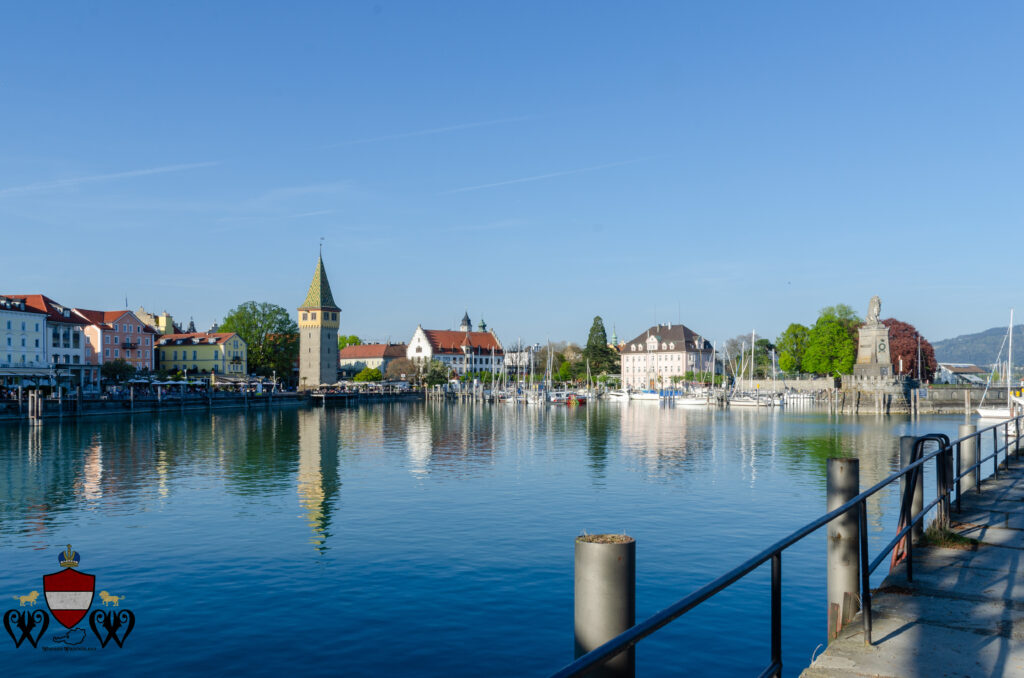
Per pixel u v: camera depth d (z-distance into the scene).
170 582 25.03
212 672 18.28
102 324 152.62
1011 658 8.14
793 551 28.12
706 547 29.30
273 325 192.50
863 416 127.31
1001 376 165.62
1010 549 12.56
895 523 32.16
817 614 21.45
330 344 191.38
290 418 117.31
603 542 6.21
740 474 50.31
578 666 3.96
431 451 66.31
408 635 20.42
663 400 172.38
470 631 20.72
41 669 18.50
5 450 65.31
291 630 20.80
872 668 7.95
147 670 18.44
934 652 8.34
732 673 17.88
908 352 174.38
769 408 154.25
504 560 27.50
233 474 50.56
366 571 26.12
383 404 176.12
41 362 126.56
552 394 181.38
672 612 4.69
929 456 11.82
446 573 25.86
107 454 62.59
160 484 46.00
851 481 10.45
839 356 159.25
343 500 40.09
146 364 166.12
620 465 55.66
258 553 28.58
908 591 10.47
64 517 35.56
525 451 66.19
